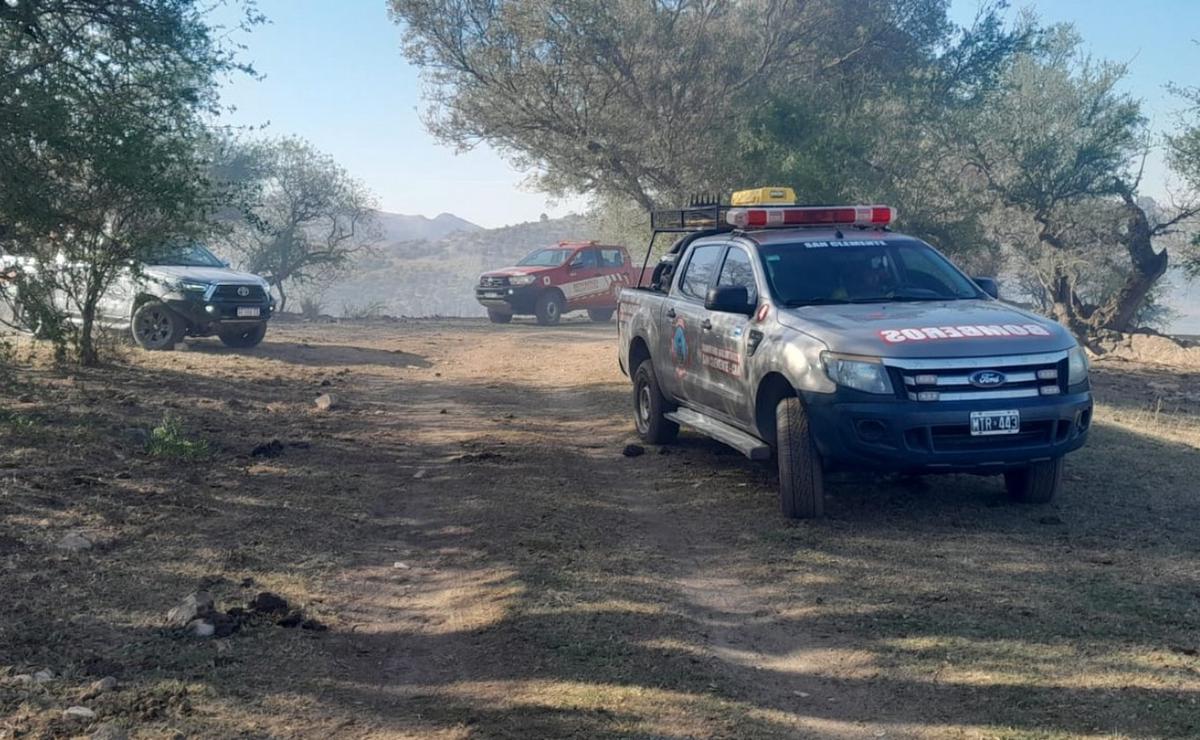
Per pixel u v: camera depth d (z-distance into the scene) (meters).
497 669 4.77
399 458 9.50
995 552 6.43
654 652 4.94
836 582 5.98
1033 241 31.62
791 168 21.20
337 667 4.77
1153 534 6.75
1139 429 10.73
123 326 16.83
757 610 5.62
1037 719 4.17
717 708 4.34
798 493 7.19
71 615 5.13
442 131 26.97
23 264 11.85
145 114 11.71
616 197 29.41
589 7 24.16
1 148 10.20
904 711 4.32
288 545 6.62
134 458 8.70
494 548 6.63
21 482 7.51
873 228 9.03
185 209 12.67
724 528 7.18
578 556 6.48
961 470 6.82
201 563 6.12
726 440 8.05
